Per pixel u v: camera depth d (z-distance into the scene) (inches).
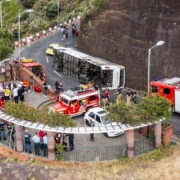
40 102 2145.7
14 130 1695.4
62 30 3649.1
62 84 2444.6
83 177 1536.7
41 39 3531.0
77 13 4119.1
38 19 4451.3
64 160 1589.6
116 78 2394.2
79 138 1758.1
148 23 2399.1
